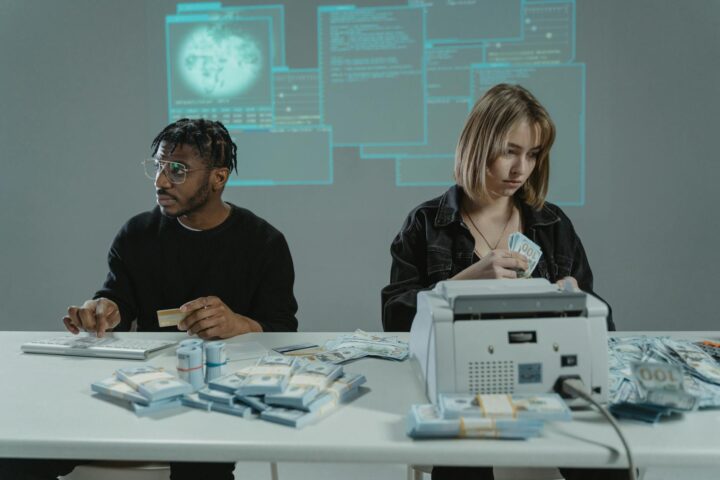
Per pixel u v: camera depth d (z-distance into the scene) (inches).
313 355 52.0
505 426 35.2
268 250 72.2
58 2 131.9
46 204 136.9
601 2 122.1
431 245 66.8
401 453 34.8
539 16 123.6
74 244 137.4
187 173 66.2
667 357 46.2
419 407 37.8
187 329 58.9
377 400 42.1
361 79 129.0
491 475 45.6
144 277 71.3
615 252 127.5
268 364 44.8
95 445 36.0
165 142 66.9
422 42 126.8
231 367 49.7
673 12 120.8
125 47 132.1
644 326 128.7
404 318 61.8
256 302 71.9
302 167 132.2
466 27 125.6
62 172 136.0
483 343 39.2
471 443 35.0
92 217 136.6
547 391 39.3
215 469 51.9
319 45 129.0
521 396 38.1
